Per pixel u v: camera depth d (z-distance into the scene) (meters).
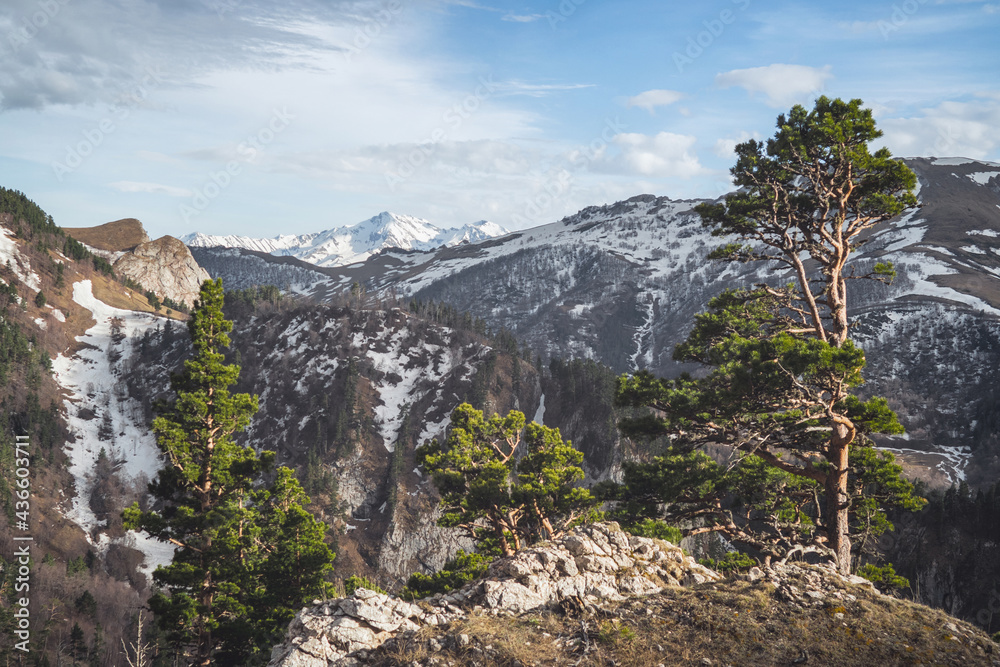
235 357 191.38
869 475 21.45
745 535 21.55
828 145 22.42
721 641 10.77
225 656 29.19
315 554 30.55
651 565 14.43
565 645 10.88
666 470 22.78
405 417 170.50
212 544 29.05
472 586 13.27
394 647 11.22
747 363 19.50
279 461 160.00
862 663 10.14
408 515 141.50
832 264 23.27
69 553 120.19
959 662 10.23
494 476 29.86
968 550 91.81
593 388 160.00
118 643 85.19
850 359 18.06
